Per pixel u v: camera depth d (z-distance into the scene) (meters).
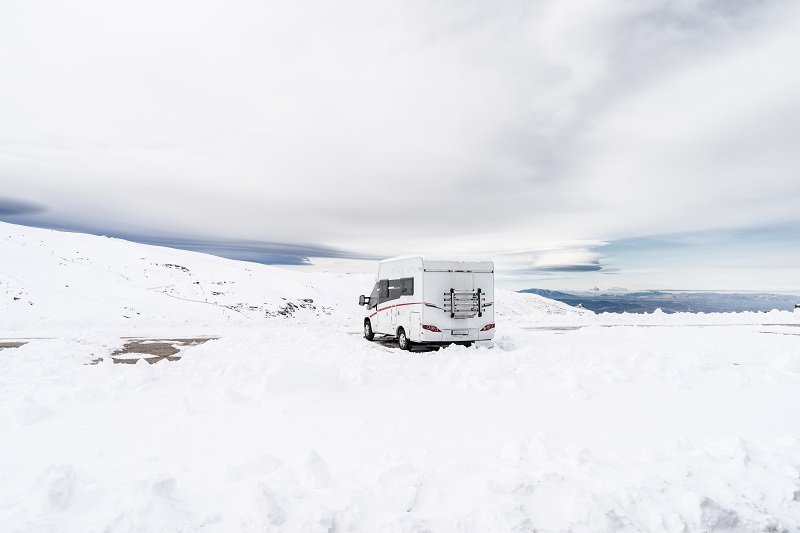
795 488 4.25
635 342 16.78
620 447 5.30
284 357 12.38
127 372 8.96
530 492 3.94
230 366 9.95
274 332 18.50
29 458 4.93
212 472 4.33
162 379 9.21
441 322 15.02
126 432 5.91
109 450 5.22
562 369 10.11
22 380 8.88
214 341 15.69
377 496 3.85
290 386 8.06
